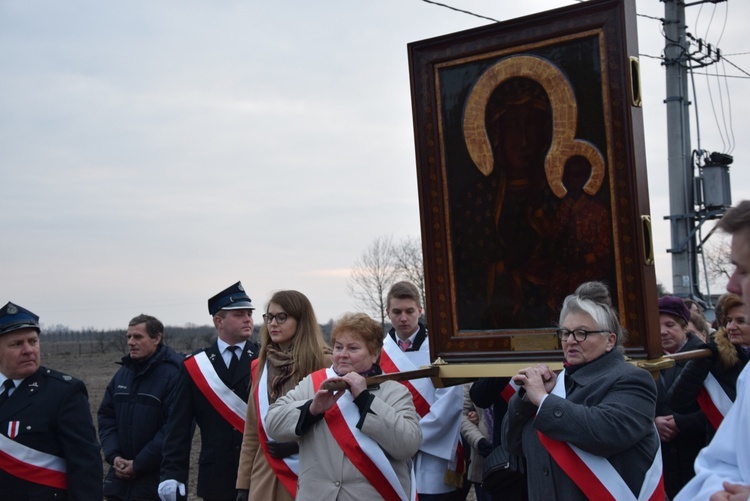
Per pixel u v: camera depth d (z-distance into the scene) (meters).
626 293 4.06
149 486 7.25
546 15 4.19
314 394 4.75
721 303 5.31
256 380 5.67
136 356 7.55
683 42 15.81
